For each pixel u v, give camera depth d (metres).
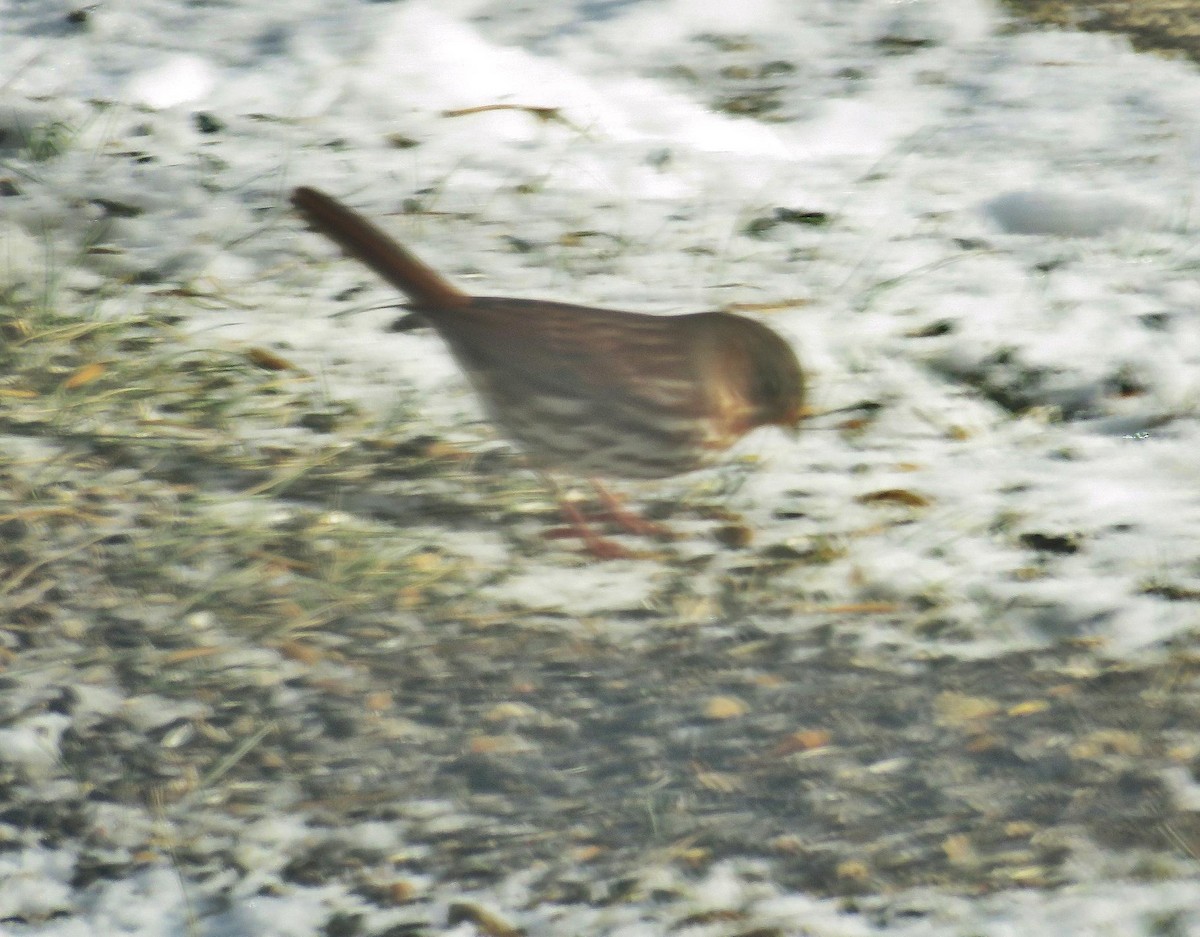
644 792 9.90
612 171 18.89
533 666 11.12
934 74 21.41
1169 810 9.58
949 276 16.53
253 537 12.30
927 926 8.72
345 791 9.91
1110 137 19.77
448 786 9.97
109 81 20.28
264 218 17.72
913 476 13.49
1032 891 8.95
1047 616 11.59
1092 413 14.34
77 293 16.14
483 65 20.77
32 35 21.12
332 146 19.25
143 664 10.94
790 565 12.33
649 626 11.61
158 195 18.05
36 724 10.34
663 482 13.49
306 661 11.07
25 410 13.93
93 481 12.95
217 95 20.17
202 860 9.38
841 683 10.94
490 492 13.26
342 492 13.09
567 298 16.25
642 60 21.27
